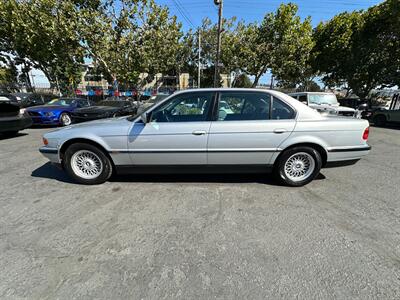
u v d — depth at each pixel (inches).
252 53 700.7
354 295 69.4
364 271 78.9
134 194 134.6
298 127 134.5
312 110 139.6
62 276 76.0
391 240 95.5
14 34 641.0
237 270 79.0
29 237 95.7
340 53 721.6
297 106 137.8
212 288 71.7
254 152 136.5
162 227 103.3
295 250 89.0
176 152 135.8
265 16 700.7
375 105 622.2
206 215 113.3
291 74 842.8
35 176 161.3
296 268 80.0
